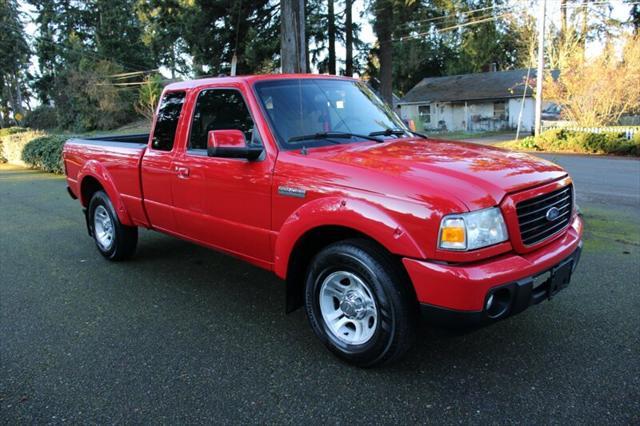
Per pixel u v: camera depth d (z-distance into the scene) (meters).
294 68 12.46
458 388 3.08
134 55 53.44
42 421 2.86
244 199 3.80
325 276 3.38
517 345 3.60
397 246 2.88
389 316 3.04
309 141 3.76
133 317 4.27
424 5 21.73
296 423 2.79
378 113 4.52
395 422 2.77
